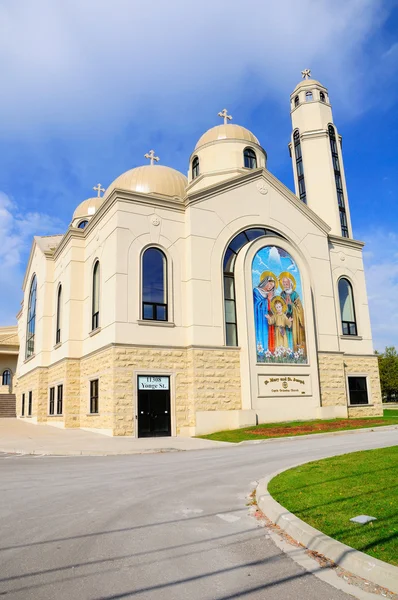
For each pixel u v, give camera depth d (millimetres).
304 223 29703
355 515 6723
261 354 25406
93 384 25562
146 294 24062
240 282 25766
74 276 28703
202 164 32656
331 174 36594
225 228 26406
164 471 12375
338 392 28469
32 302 37969
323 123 37875
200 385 23766
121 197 24156
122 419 22062
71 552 5996
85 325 27625
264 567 5438
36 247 37219
